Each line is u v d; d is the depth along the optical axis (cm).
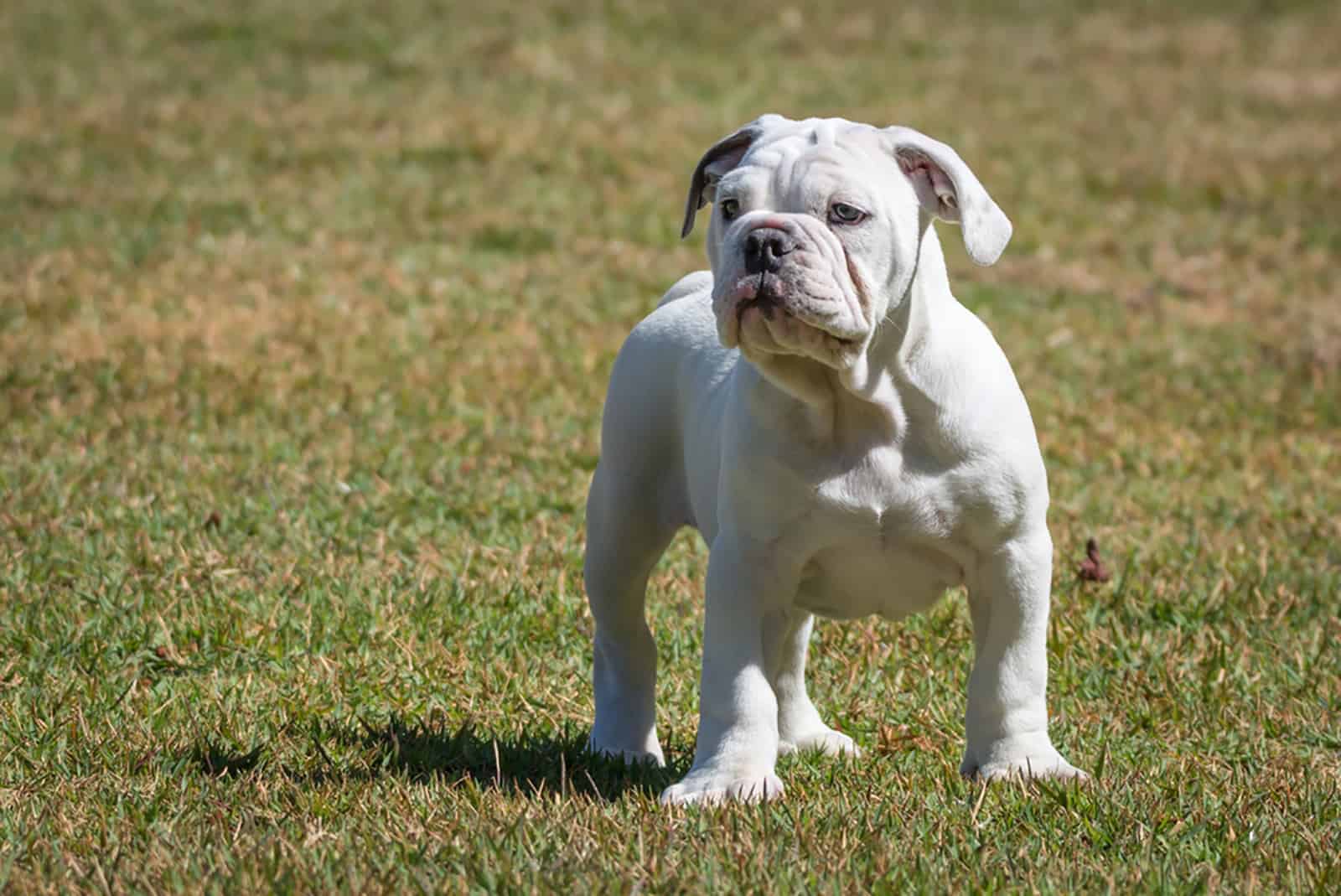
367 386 1534
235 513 1173
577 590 1048
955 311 736
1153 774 765
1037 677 742
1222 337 1852
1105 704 894
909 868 621
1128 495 1291
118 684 884
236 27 3353
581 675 929
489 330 1731
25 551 1076
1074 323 1869
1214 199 2497
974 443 714
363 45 3238
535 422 1446
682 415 818
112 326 1659
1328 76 3362
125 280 1834
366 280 1895
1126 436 1466
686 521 839
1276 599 1041
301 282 1861
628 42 3372
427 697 877
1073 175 2573
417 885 604
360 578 1046
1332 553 1159
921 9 3859
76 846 661
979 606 748
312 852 636
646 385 840
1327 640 976
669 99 2923
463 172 2436
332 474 1277
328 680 893
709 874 607
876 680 927
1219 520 1242
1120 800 710
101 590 1012
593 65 3152
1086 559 1100
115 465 1272
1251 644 981
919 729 856
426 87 2948
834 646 980
